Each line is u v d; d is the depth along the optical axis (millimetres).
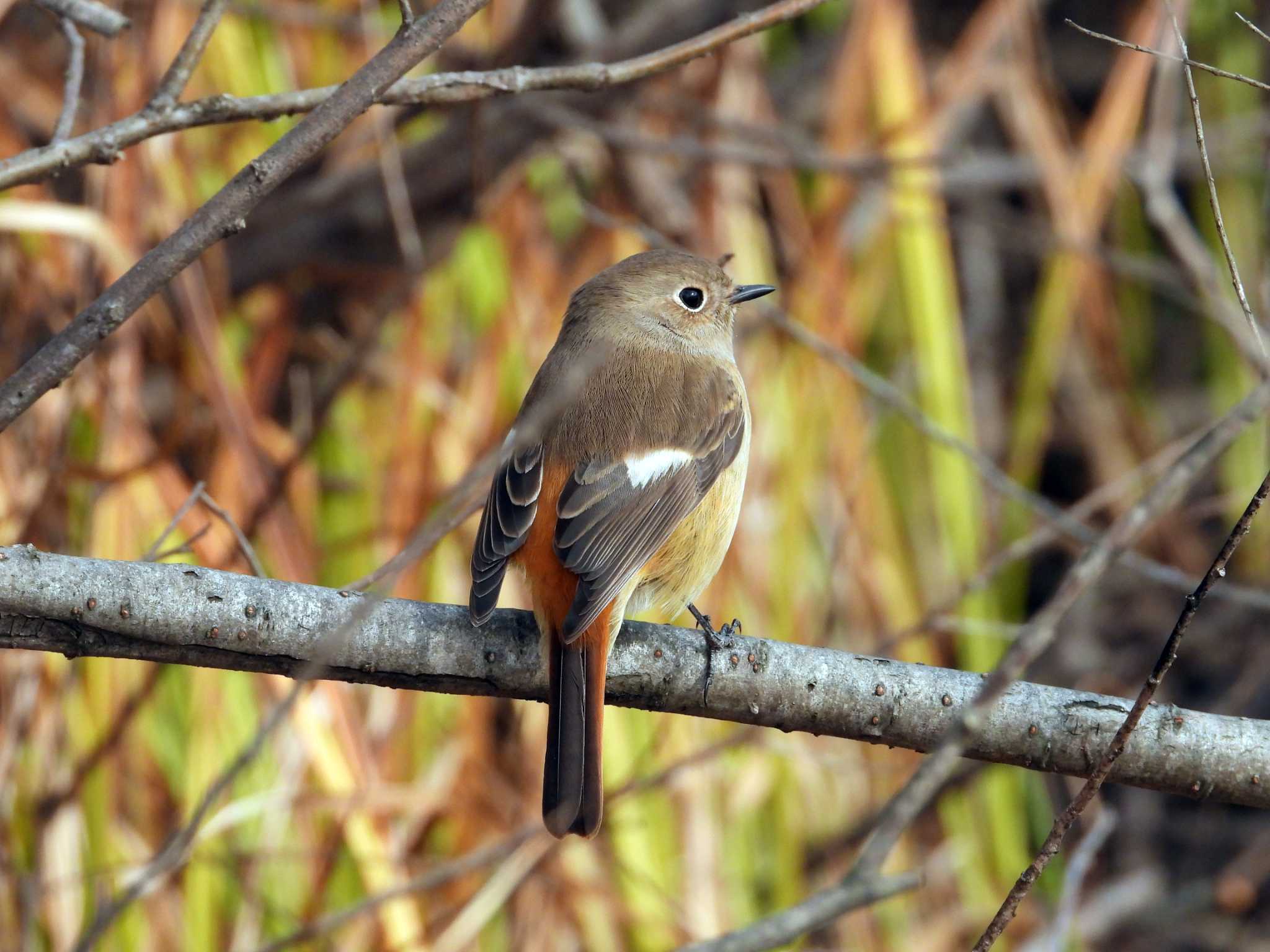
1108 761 5191
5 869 9031
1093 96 15391
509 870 9516
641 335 8352
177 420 10453
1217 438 4648
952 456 11258
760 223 12164
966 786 11680
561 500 6996
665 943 10180
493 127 11336
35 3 6637
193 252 5848
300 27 11438
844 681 6398
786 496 10984
